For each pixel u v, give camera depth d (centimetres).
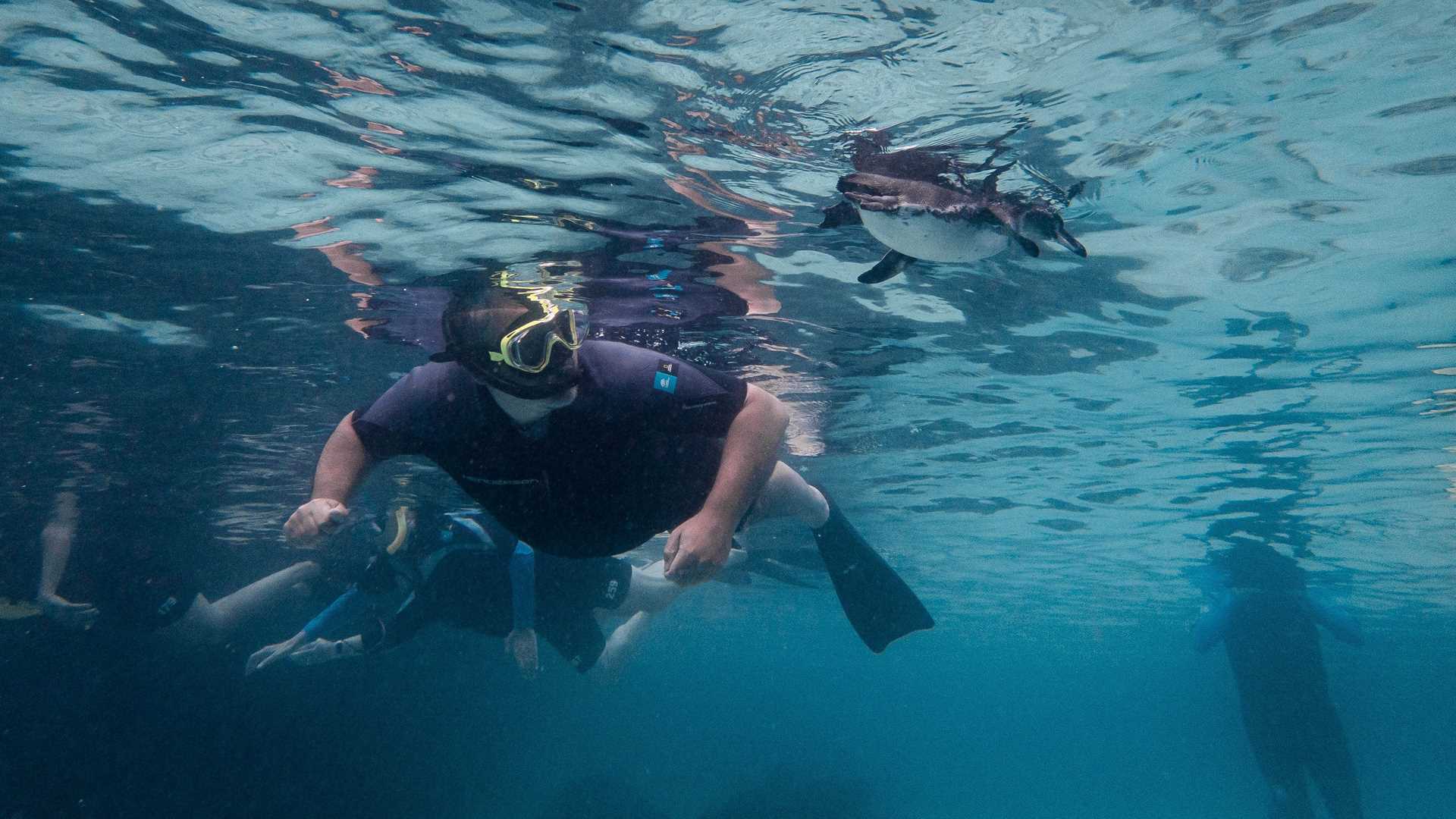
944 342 995
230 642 2253
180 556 1906
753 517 575
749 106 580
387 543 952
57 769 1862
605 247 777
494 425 296
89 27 490
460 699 3112
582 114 589
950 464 1515
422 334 943
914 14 497
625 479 316
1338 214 692
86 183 647
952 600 3541
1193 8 487
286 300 851
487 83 557
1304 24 495
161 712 2102
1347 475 1452
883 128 599
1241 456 1384
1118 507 1780
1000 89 555
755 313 923
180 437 1229
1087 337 965
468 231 745
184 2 475
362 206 698
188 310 860
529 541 338
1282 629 1766
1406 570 2347
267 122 591
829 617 4069
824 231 745
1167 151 618
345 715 2519
